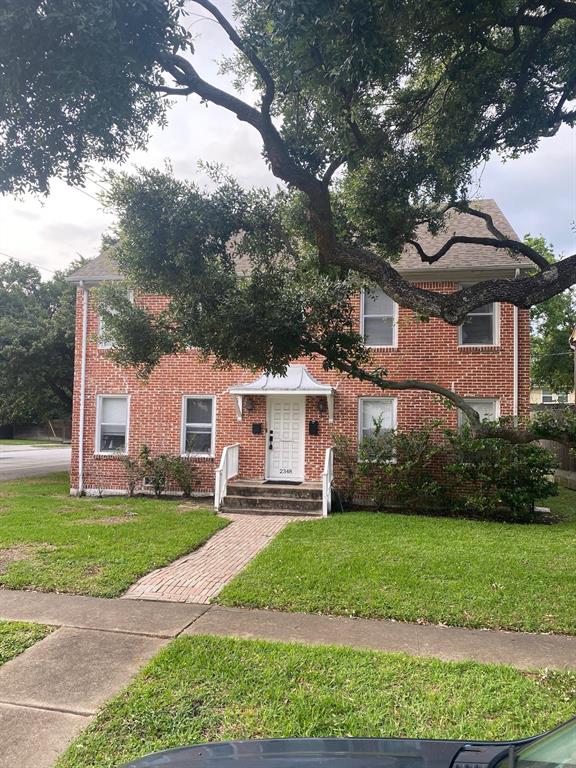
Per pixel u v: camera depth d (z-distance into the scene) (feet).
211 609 18.04
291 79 16.33
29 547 25.27
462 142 22.58
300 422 41.50
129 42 13.51
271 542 27.09
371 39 14.06
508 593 18.88
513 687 12.38
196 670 13.25
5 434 153.69
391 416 40.57
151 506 37.58
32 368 59.41
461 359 39.50
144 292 24.64
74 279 44.42
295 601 18.42
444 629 16.30
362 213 25.20
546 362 93.50
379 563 22.41
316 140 21.80
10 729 10.98
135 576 21.24
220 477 37.68
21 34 12.43
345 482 39.58
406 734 10.55
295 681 12.76
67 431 148.25
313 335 21.50
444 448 37.27
